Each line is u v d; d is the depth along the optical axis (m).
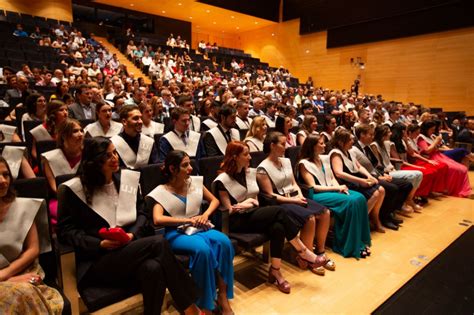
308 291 2.19
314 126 4.20
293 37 15.98
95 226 1.75
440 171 4.27
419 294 2.12
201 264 1.78
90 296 1.52
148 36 14.81
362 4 12.48
